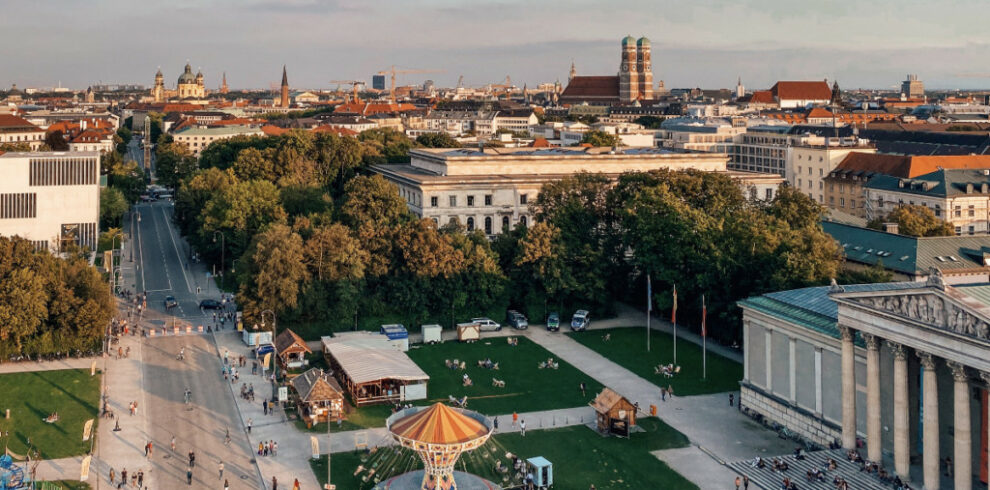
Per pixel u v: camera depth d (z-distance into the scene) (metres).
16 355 178.62
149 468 129.88
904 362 118.19
